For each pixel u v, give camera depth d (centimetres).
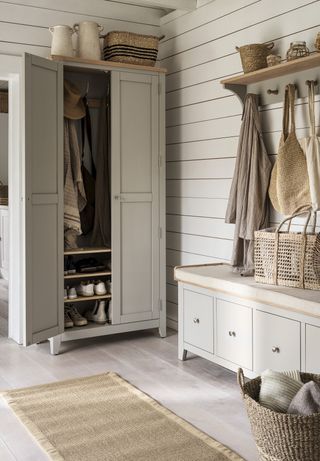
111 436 305
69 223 473
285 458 235
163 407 345
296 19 394
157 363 434
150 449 290
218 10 466
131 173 492
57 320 457
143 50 491
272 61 380
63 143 461
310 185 358
